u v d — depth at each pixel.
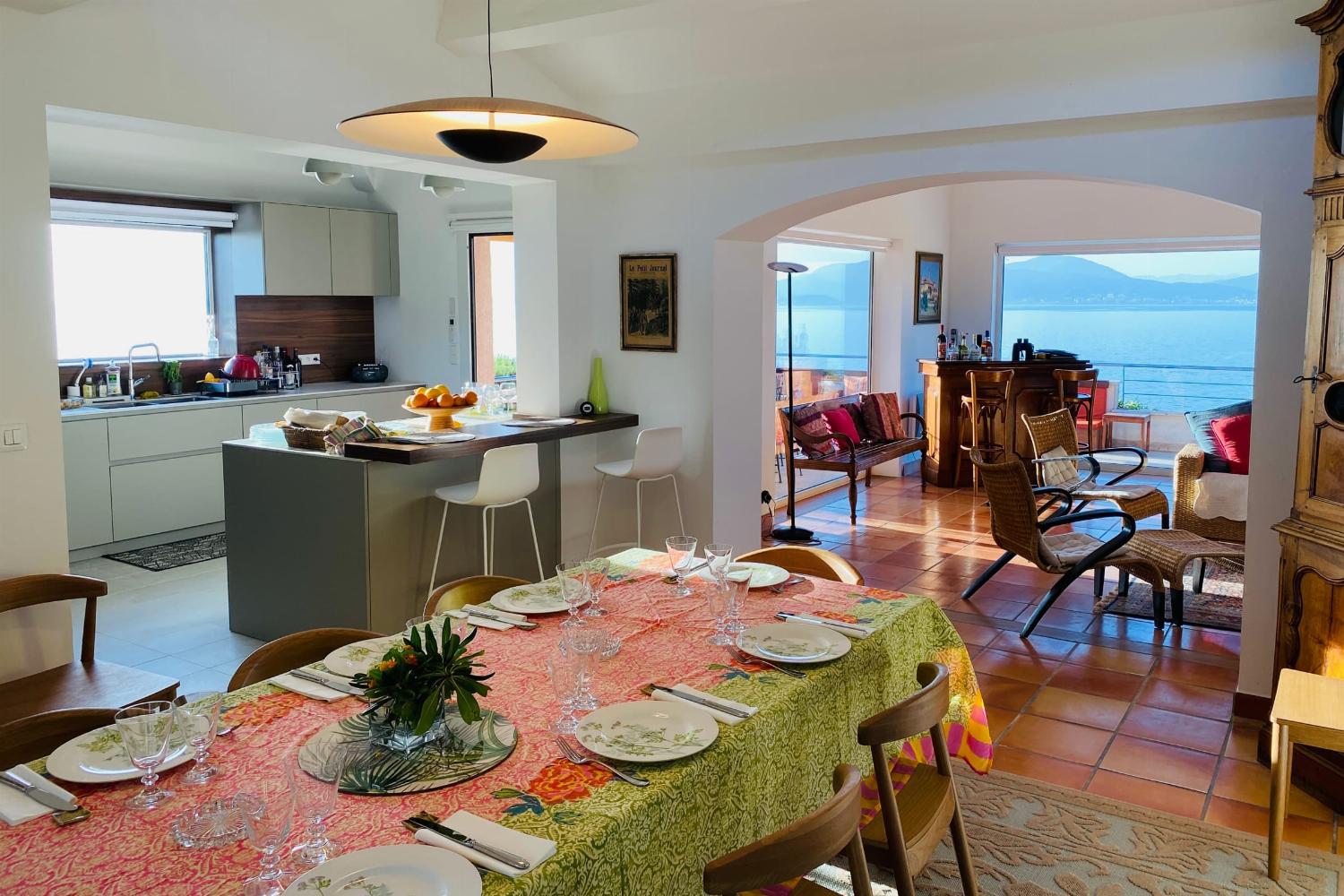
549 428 4.85
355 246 7.37
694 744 1.90
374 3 4.11
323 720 2.05
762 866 1.55
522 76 4.82
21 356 3.17
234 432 6.60
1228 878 2.77
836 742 2.36
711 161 5.00
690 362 5.26
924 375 8.97
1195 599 5.38
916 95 4.20
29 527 3.23
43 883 1.47
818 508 7.80
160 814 1.68
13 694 2.93
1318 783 3.23
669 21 3.77
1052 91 3.89
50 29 3.16
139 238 6.57
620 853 1.64
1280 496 3.65
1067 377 8.01
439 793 1.74
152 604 5.23
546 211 5.23
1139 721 3.83
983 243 9.62
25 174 3.14
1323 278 3.09
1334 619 3.06
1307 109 3.52
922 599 2.90
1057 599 5.39
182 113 3.54
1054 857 2.88
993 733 3.73
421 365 7.71
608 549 5.73
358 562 4.32
